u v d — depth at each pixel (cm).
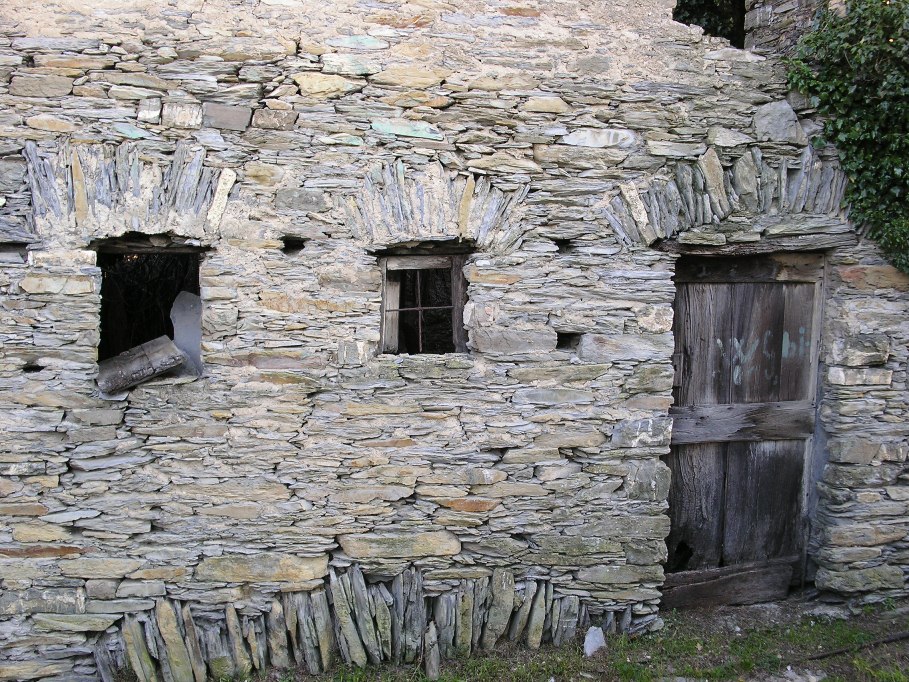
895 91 402
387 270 406
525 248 399
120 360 375
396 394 391
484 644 408
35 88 350
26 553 367
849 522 443
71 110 353
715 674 386
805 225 426
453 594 405
